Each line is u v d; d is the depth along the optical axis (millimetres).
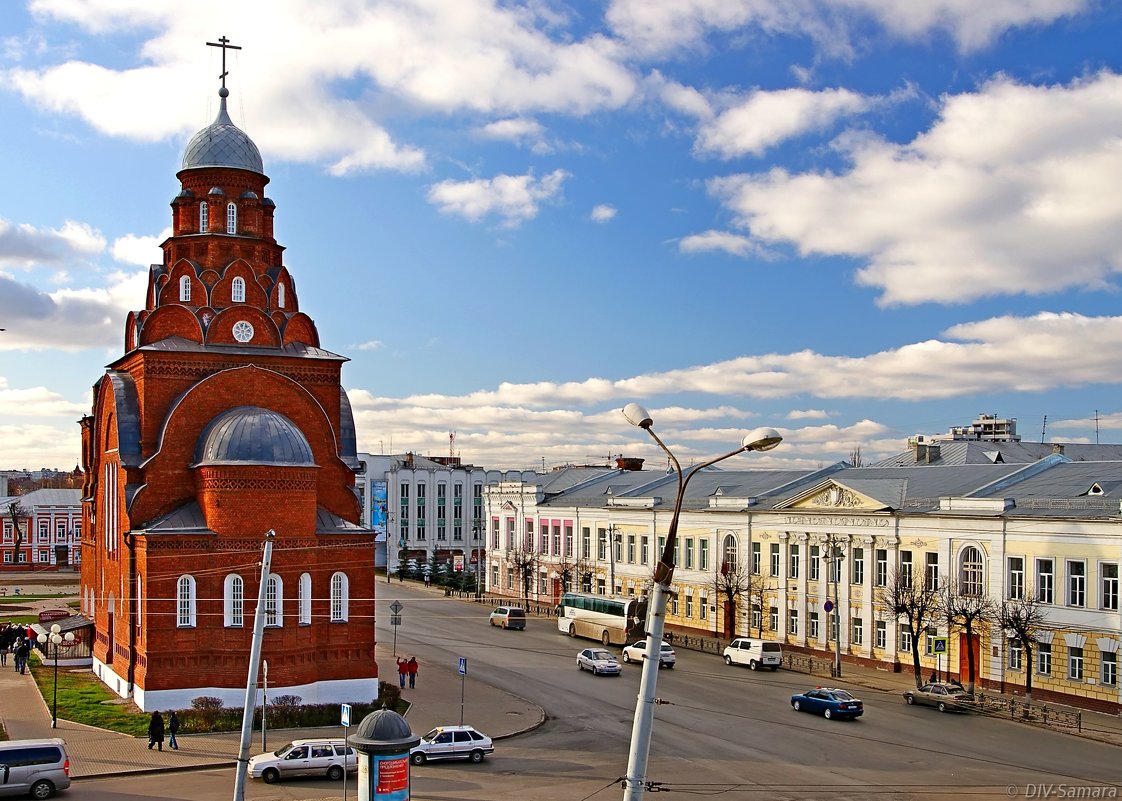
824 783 33344
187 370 48312
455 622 81125
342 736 40125
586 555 88188
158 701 42719
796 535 64938
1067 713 45750
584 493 95062
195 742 38938
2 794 30859
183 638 43281
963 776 34375
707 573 72812
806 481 71500
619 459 104438
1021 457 76875
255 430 45031
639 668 58562
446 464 150125
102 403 53188
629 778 14555
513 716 44406
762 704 47531
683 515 75625
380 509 138000
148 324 49125
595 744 39438
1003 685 50781
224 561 43844
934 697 47031
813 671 57406
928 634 54375
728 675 56188
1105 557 46625
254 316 50625
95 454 56094
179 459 46438
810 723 43281
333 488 49281
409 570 126062
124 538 46688
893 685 53094
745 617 68938
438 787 32781
